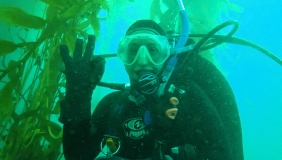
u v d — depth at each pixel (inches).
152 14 44.7
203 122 21.1
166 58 21.5
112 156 18.9
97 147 23.7
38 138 29.3
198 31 44.3
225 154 19.6
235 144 28.7
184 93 22.3
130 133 21.4
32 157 27.7
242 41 28.1
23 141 27.1
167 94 20.7
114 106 22.6
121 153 22.0
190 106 22.2
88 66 17.9
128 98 21.9
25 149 27.2
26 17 23.8
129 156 22.0
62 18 24.8
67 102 18.0
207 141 20.2
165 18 42.2
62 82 28.4
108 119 24.1
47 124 25.5
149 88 18.8
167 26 42.0
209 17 44.6
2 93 23.4
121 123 21.5
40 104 25.3
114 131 21.3
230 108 29.8
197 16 44.5
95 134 22.5
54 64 26.0
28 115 24.7
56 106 27.6
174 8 42.1
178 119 21.5
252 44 27.8
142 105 19.9
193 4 44.9
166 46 21.6
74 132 19.1
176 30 42.1
